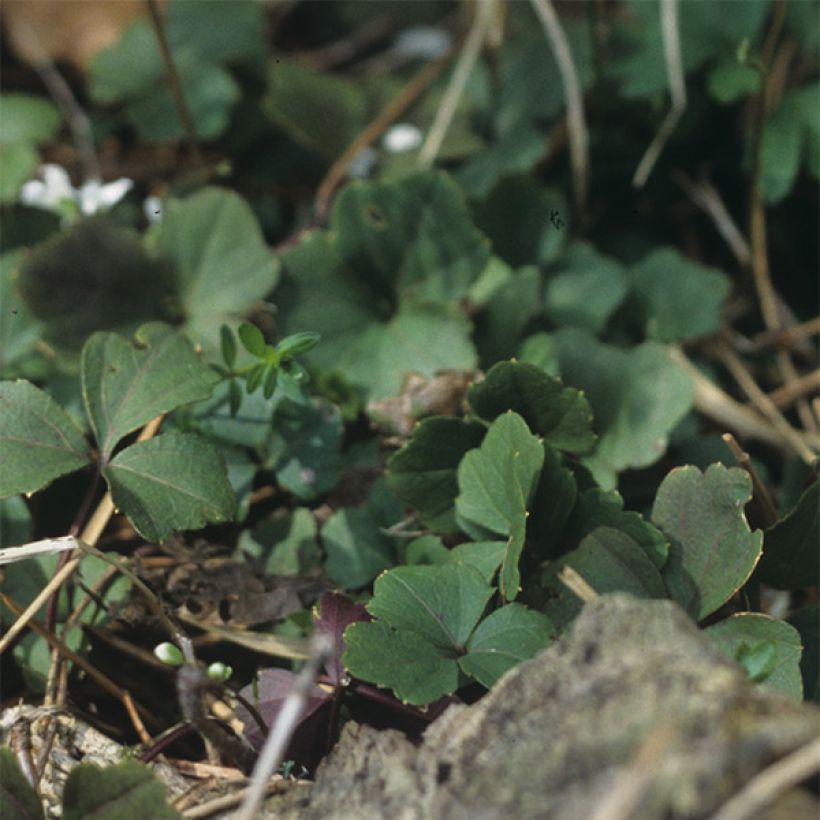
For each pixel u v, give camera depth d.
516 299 0.81
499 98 0.88
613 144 0.87
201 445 0.74
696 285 0.84
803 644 0.74
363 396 0.79
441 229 0.80
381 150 0.88
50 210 0.86
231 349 0.77
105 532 0.78
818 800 0.66
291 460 0.78
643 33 0.88
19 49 0.93
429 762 0.69
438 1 0.98
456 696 0.73
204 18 0.90
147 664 0.76
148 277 0.81
